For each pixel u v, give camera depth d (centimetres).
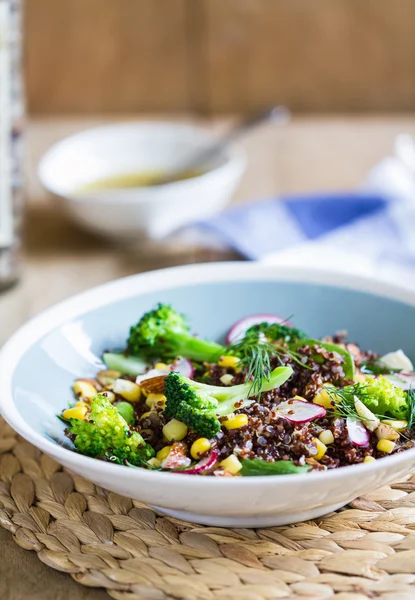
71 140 98
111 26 127
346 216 90
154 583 55
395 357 65
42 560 57
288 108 132
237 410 60
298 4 125
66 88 131
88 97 132
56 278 87
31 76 130
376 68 129
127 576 56
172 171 98
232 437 58
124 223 88
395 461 54
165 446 60
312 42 128
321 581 55
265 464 56
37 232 94
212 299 70
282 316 70
